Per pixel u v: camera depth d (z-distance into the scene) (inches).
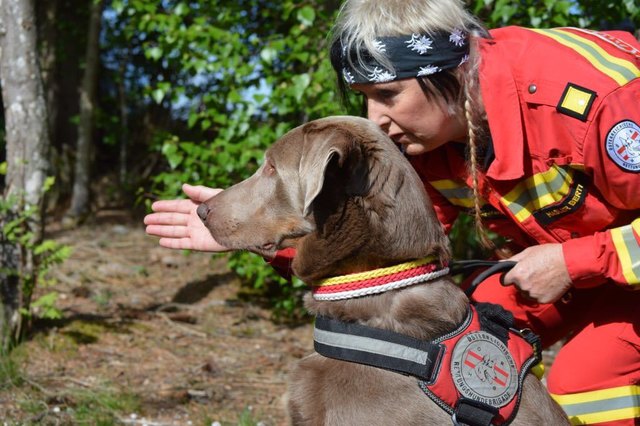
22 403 175.0
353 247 103.2
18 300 212.2
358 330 100.4
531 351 106.9
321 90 221.0
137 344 226.1
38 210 214.7
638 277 105.3
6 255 210.5
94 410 175.5
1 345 201.9
